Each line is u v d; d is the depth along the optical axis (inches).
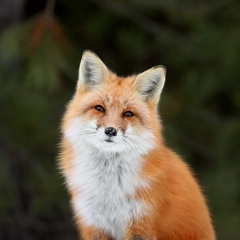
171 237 426.3
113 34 912.9
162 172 416.2
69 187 429.4
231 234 760.3
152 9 880.3
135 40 888.9
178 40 855.7
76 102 434.0
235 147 823.1
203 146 853.2
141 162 414.6
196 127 851.4
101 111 423.2
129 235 417.7
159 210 415.8
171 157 438.9
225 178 794.2
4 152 770.2
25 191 775.7
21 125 745.6
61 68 714.2
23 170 774.5
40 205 770.2
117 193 416.8
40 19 692.7
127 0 844.6
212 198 772.0
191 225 428.5
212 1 856.3
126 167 415.5
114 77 443.2
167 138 789.2
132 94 432.1
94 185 419.5
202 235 434.6
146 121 425.4
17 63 772.6
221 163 816.3
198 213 431.2
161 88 438.9
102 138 410.6
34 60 691.4
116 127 410.9
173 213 421.7
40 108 748.0
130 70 933.2
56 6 903.1
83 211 424.5
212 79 840.9
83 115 423.2
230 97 895.7
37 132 752.3
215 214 757.9
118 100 426.0
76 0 901.8
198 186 449.1
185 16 871.1
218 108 908.6
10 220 778.8
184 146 822.5
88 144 418.9
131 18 848.3
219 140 831.1
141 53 894.4
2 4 820.0
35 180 767.1
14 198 768.3
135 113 424.5
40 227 785.6
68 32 883.4
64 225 794.2
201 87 842.8
